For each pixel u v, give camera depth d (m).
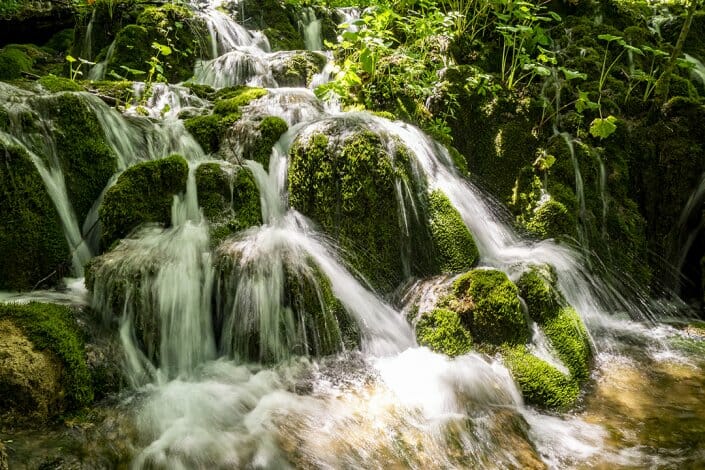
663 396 3.46
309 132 4.54
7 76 6.49
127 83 6.05
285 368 3.53
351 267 4.18
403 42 6.55
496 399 3.31
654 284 5.25
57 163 4.29
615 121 5.29
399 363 3.60
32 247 3.94
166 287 3.53
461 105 5.65
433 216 4.47
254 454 2.70
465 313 3.74
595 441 3.00
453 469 2.72
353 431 2.93
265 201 4.47
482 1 6.16
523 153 5.41
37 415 2.76
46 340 2.96
